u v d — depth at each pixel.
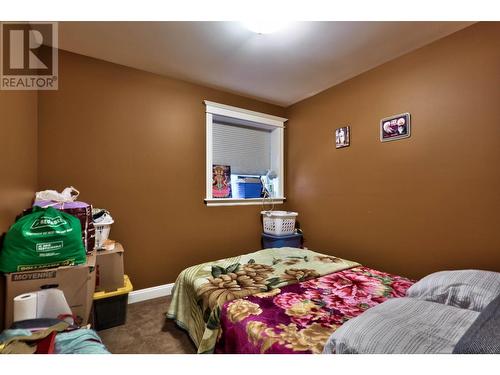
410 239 2.15
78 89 2.16
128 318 2.08
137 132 2.44
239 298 1.42
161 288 2.55
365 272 1.85
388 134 2.31
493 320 0.77
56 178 2.06
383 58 2.27
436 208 1.98
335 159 2.85
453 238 1.89
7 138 1.38
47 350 0.92
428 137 2.03
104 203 2.27
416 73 2.11
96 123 2.24
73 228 1.44
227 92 3.03
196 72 2.53
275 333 1.08
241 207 3.15
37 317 1.25
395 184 2.26
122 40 1.98
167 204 2.61
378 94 2.40
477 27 1.76
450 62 1.90
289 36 1.94
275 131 3.53
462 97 1.83
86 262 1.50
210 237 2.90
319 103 3.04
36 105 1.95
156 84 2.55
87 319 1.42
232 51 2.15
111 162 2.30
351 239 2.66
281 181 3.48
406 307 1.05
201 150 2.83
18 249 1.27
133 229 2.42
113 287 1.93
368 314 1.00
